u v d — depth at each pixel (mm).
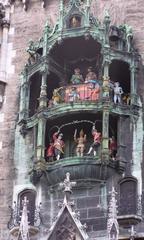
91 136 41188
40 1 45906
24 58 44312
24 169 40938
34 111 42438
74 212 37406
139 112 41156
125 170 39719
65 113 40625
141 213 38281
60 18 42906
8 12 45844
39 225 38906
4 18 45531
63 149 40938
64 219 37312
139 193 38938
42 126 40625
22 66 44062
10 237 38969
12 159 41406
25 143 41562
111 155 40000
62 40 42344
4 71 44000
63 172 39625
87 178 39531
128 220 37938
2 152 41688
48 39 42719
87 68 43375
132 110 41031
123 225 38000
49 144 41125
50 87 42781
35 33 44969
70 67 43469
